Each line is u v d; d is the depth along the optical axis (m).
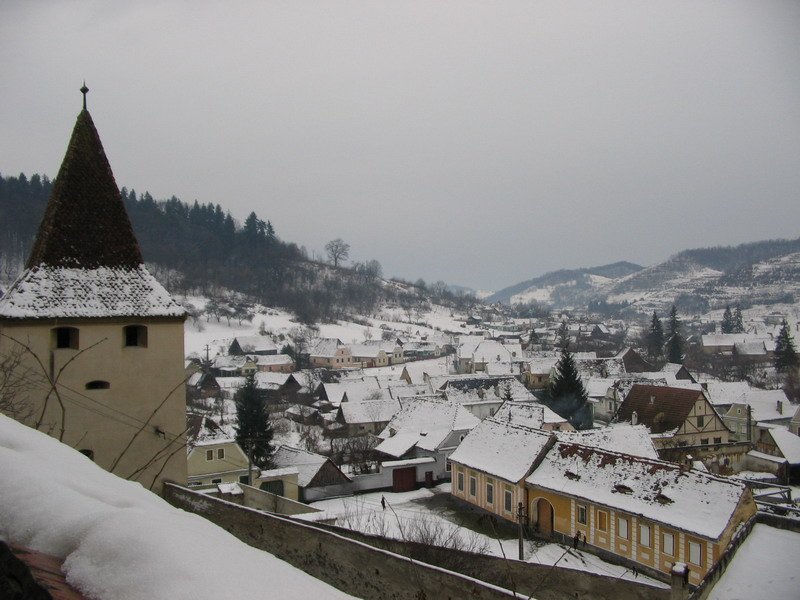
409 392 88.50
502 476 41.19
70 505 5.06
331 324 184.75
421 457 53.97
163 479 18.58
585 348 154.38
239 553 4.98
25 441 7.02
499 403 78.62
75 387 17.70
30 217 156.50
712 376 118.19
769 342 141.25
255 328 159.12
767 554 12.06
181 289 172.62
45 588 3.82
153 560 4.23
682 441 57.47
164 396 18.83
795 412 68.50
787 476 55.78
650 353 141.25
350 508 44.09
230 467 44.88
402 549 14.34
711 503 31.23
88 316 17.72
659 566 32.03
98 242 18.92
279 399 91.88
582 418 73.50
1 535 4.82
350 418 73.56
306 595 4.40
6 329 16.92
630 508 33.44
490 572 14.52
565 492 37.09
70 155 18.89
